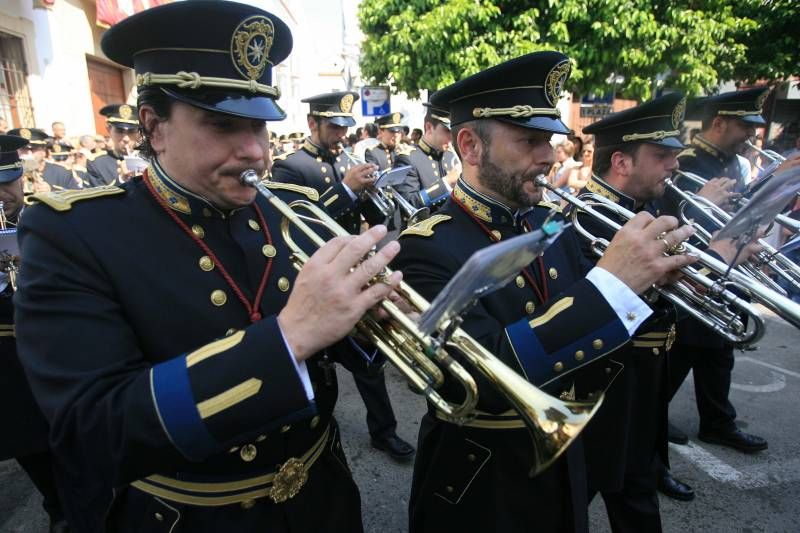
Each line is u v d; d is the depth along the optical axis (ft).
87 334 3.20
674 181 10.41
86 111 24.16
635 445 6.66
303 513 4.02
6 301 6.97
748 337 4.91
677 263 4.13
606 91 23.38
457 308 2.87
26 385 7.10
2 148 8.13
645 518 6.61
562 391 4.97
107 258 3.49
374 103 32.78
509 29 22.09
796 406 11.51
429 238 4.91
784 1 22.43
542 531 4.85
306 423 4.05
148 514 3.81
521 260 2.88
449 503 5.05
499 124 4.74
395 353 3.69
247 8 3.40
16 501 8.80
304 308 3.10
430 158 14.60
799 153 8.47
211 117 3.44
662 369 6.79
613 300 4.06
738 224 4.38
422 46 21.81
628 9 20.66
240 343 3.14
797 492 8.73
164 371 3.08
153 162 3.96
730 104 10.01
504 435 4.76
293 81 54.03
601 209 7.02
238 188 3.65
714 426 10.03
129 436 2.93
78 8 23.76
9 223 8.38
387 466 9.53
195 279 3.73
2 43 19.40
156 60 3.46
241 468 3.78
